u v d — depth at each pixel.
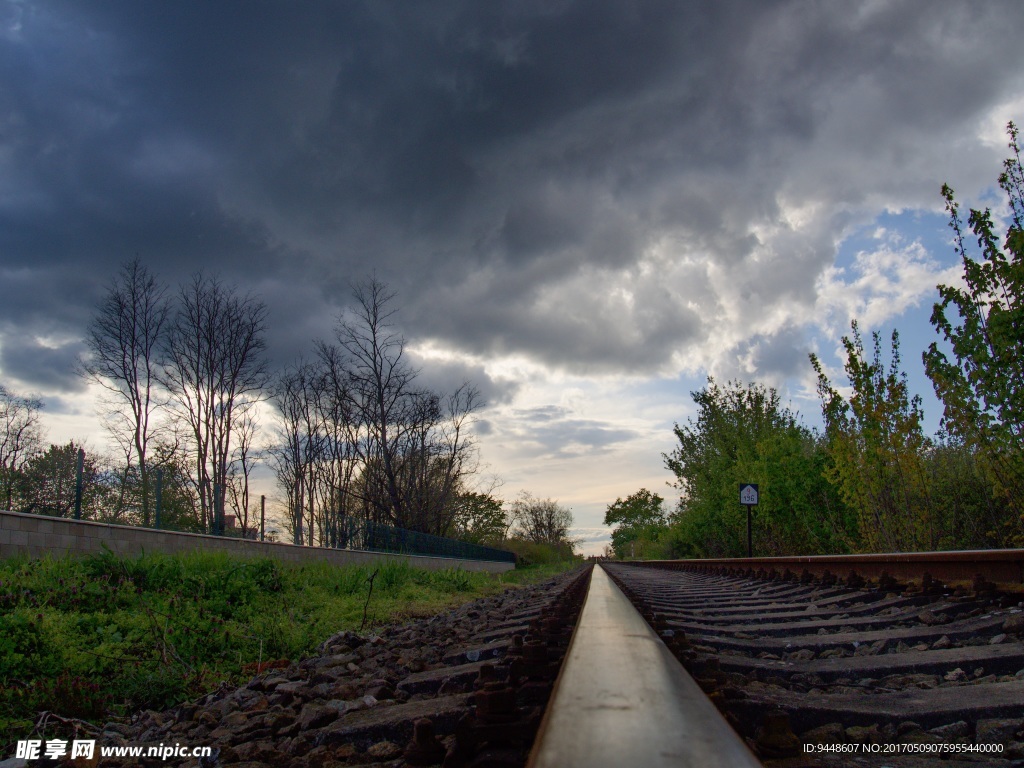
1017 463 9.86
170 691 5.40
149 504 14.39
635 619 3.19
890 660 3.69
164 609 7.68
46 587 7.45
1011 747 2.33
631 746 1.14
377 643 7.24
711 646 4.64
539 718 2.26
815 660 4.03
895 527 12.98
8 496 12.78
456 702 3.27
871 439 12.76
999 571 5.64
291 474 42.69
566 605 6.12
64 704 4.75
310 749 3.10
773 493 19.95
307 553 17.80
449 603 14.19
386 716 3.24
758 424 27.80
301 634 7.94
